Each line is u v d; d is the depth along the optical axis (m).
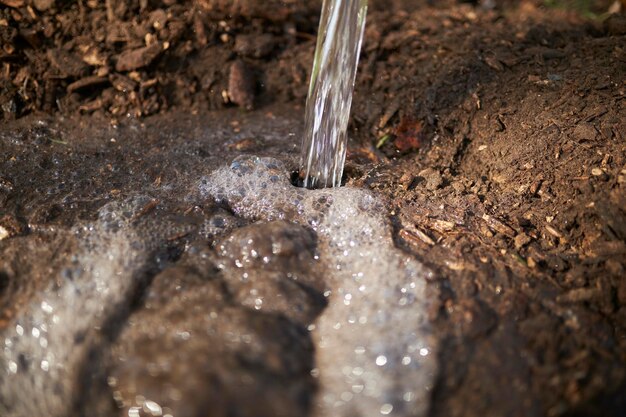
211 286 0.20
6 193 0.24
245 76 0.32
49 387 0.19
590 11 0.35
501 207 0.24
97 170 0.26
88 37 0.30
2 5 0.29
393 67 0.31
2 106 0.29
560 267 0.21
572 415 0.17
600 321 0.20
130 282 0.21
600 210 0.22
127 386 0.18
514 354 0.19
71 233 0.22
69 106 0.30
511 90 0.28
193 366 0.18
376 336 0.19
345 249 0.22
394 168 0.27
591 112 0.25
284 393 0.18
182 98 0.31
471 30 0.33
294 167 0.27
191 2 0.32
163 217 0.23
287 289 0.20
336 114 0.26
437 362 0.19
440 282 0.21
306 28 0.34
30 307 0.20
